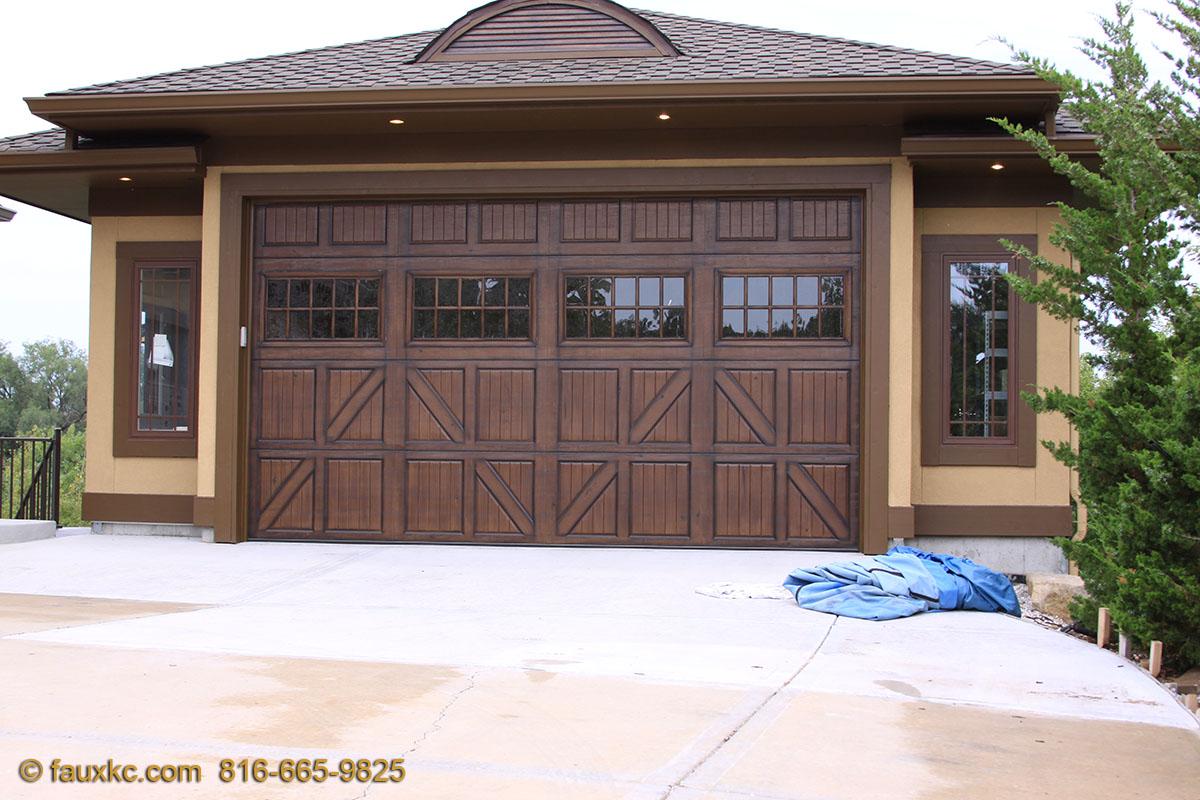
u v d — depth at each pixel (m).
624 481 9.67
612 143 9.65
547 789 3.70
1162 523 5.87
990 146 9.05
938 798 3.73
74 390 58.69
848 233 9.55
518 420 9.78
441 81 9.57
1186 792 3.85
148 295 10.62
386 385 9.91
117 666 5.32
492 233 9.87
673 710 4.69
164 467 10.50
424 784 3.73
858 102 8.87
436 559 9.02
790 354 9.55
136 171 9.88
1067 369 9.64
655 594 7.57
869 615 6.85
